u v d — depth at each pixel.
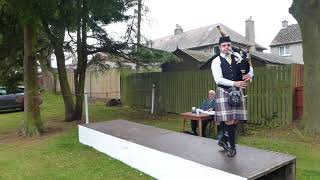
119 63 16.62
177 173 6.07
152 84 18.55
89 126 9.91
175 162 6.11
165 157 6.38
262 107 12.66
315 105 10.68
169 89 17.50
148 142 7.43
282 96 12.12
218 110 5.40
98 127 9.69
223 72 5.21
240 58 5.24
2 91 19.98
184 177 5.89
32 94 12.24
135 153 7.37
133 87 20.36
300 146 9.30
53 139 10.88
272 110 12.40
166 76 17.61
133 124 10.20
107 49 15.57
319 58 10.64
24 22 11.37
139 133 8.60
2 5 11.36
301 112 12.21
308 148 9.09
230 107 5.30
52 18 12.33
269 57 24.20
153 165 6.76
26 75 12.26
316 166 7.41
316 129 10.64
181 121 14.79
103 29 15.26
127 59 16.20
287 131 11.10
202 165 5.48
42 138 11.40
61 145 9.75
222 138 5.98
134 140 7.68
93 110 19.19
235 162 5.54
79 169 7.40
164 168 6.43
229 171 5.09
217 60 5.27
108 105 21.58
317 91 10.66
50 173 7.19
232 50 5.30
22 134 12.06
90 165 7.70
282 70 12.12
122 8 14.80
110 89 25.58
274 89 12.32
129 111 18.66
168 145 7.03
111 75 25.28
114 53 15.88
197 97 15.91
